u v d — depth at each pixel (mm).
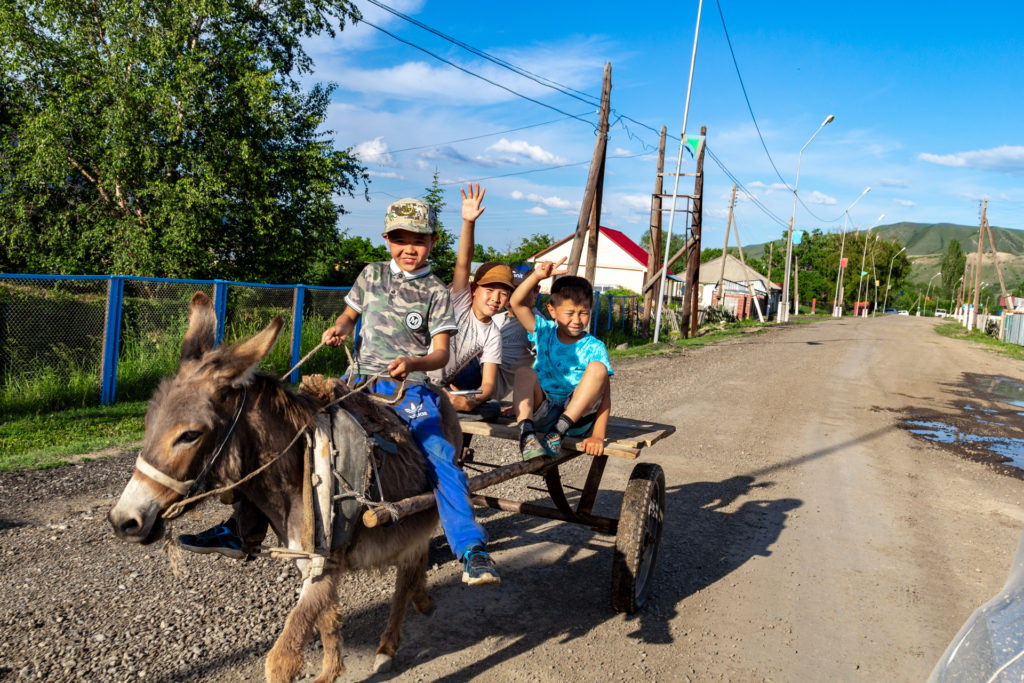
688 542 6270
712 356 23125
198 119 18359
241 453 2807
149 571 4820
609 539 6172
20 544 5086
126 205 18484
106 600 4383
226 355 2713
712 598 5152
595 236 20016
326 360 12984
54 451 7355
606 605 4918
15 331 9000
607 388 4770
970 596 5391
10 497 5973
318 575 2934
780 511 7266
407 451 3398
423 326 3611
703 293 71312
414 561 3850
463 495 3457
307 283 21734
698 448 9867
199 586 4664
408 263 3607
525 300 5066
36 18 17484
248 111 19062
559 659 4148
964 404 15570
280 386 2982
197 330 2820
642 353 22750
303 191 21203
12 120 18234
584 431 4918
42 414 8844
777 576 5613
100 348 9727
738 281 72562
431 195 27344
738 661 4277
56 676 3553
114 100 17438
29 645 3818
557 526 6418
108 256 18047
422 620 4520
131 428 8484
